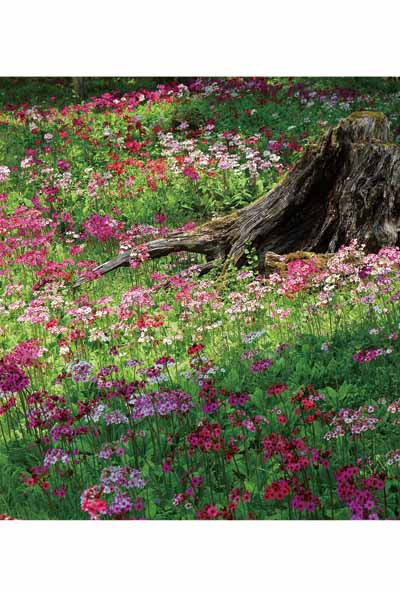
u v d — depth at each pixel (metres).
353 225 9.93
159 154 16.25
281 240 10.54
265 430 6.37
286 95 19.09
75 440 6.46
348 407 6.54
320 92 18.92
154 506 5.63
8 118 19.19
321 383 7.02
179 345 8.43
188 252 11.70
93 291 10.62
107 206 14.06
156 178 14.61
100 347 8.66
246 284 9.98
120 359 8.07
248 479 5.84
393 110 17.69
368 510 5.01
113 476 5.14
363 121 10.09
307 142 15.90
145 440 6.45
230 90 19.36
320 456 5.50
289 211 10.38
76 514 5.70
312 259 9.55
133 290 9.04
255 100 18.92
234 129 16.95
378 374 6.81
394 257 8.56
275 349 7.70
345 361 7.19
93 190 13.95
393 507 5.33
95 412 6.22
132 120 17.91
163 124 17.89
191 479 5.61
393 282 8.62
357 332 7.65
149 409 6.02
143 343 8.42
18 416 7.09
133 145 15.82
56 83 23.58
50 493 5.89
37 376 7.85
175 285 9.82
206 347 8.22
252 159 15.01
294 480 5.18
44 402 7.11
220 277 10.27
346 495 4.92
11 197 14.74
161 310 9.54
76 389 7.53
